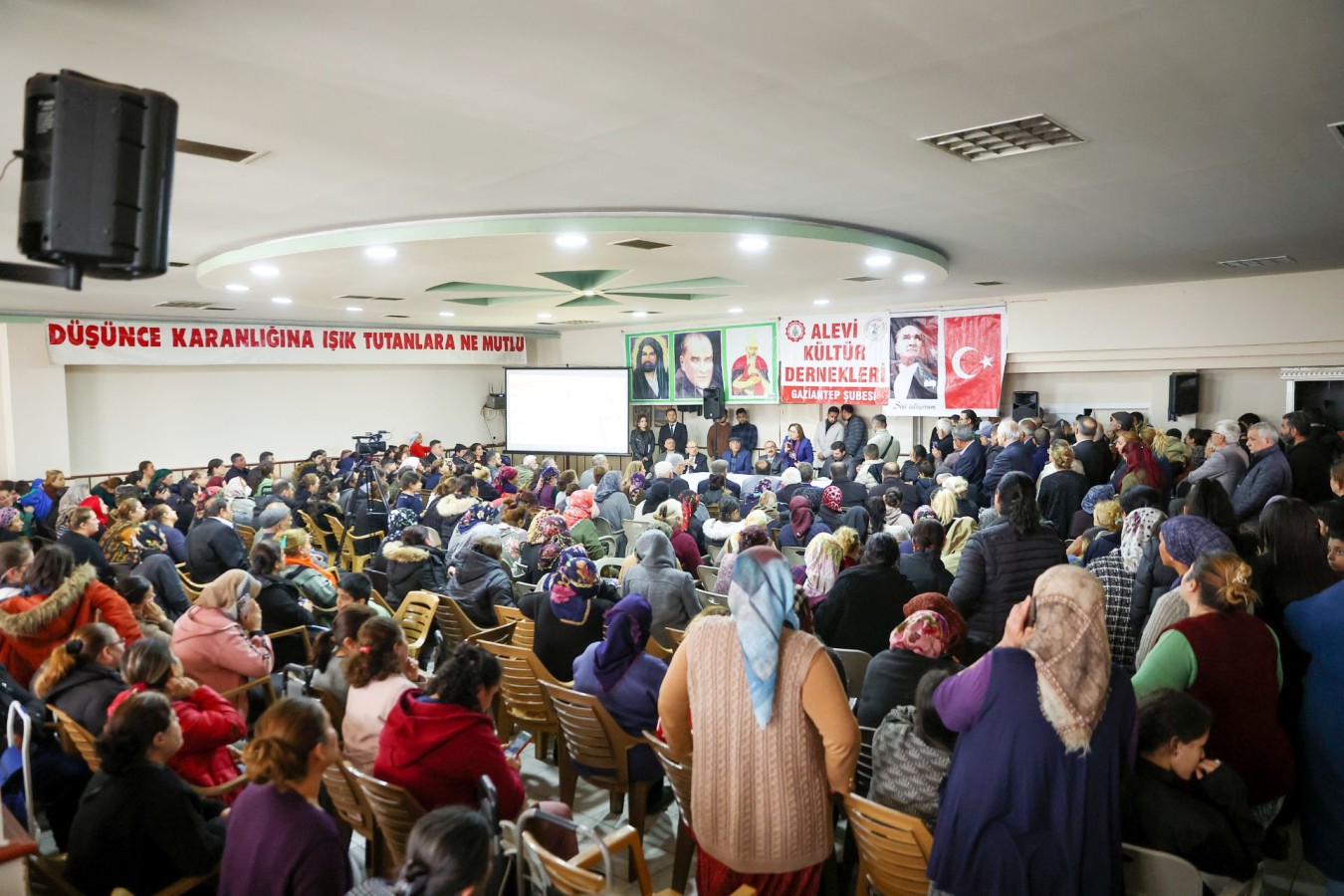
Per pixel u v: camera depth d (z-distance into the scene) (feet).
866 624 12.03
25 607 12.32
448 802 8.14
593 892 6.05
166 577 16.84
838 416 40.60
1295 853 10.64
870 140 13.01
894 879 7.74
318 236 19.94
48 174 6.50
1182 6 8.32
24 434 35.73
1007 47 9.32
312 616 15.88
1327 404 29.58
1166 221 19.72
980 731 6.22
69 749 10.29
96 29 8.46
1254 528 12.30
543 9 8.13
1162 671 8.07
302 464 38.29
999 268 27.53
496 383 55.47
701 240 19.30
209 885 8.03
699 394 46.50
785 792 6.59
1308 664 8.69
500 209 17.99
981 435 29.99
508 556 20.15
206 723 9.54
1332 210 18.48
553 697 11.16
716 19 8.44
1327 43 9.27
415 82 10.16
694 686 6.87
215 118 11.55
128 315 37.73
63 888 7.64
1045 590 6.22
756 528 14.98
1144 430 26.18
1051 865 6.00
